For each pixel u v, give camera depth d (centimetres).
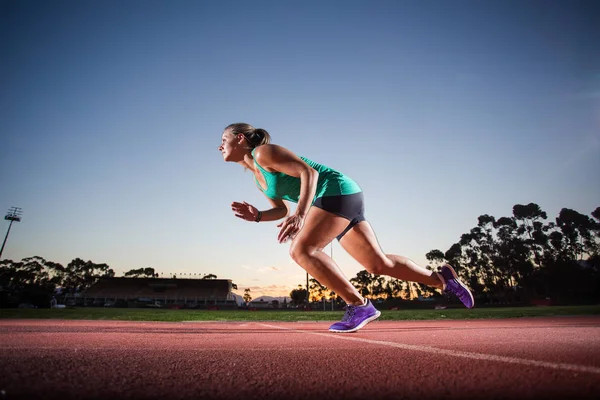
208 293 8088
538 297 5688
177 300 7781
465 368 135
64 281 8100
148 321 905
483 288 6297
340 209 273
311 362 156
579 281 5050
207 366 145
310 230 273
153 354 182
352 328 314
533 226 5953
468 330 418
